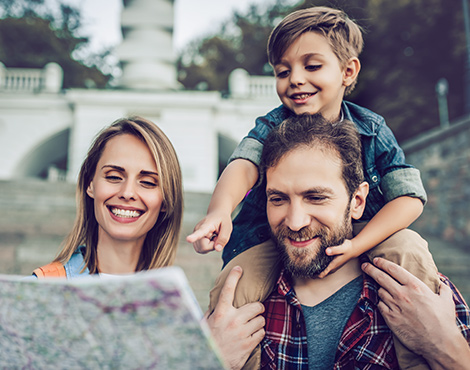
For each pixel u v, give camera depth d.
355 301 1.49
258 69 26.56
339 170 1.39
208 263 5.77
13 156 15.71
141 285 0.77
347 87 1.98
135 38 15.19
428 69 16.44
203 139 15.17
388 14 16.33
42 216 7.61
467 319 1.42
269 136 1.49
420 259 1.46
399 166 1.74
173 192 1.70
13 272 5.54
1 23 24.30
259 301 1.52
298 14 1.81
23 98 15.55
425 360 1.34
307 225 1.37
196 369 0.84
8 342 0.95
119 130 1.62
